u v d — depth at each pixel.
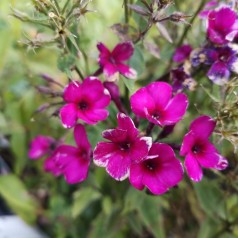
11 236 0.25
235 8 0.18
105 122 0.18
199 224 0.24
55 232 0.27
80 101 0.16
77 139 0.16
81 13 0.16
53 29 0.17
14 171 0.28
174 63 0.22
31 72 0.28
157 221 0.22
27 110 0.27
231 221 0.22
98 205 0.27
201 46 0.18
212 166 0.15
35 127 0.27
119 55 0.18
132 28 0.18
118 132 0.15
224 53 0.17
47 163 0.21
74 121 0.16
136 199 0.21
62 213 0.27
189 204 0.24
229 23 0.17
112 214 0.23
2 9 0.29
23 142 0.27
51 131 0.27
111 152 0.15
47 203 0.28
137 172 0.15
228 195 0.21
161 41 0.22
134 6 0.17
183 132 0.19
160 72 0.22
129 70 0.17
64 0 0.17
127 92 0.19
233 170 0.19
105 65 0.17
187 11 0.21
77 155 0.17
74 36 0.16
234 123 0.17
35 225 0.27
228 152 0.19
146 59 0.23
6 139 0.29
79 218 0.27
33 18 0.17
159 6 0.16
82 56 0.20
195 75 0.19
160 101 0.16
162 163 0.15
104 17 0.26
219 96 0.18
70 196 0.27
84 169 0.16
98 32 0.25
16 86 0.29
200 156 0.15
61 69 0.17
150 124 0.16
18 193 0.27
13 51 0.29
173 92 0.17
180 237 0.25
